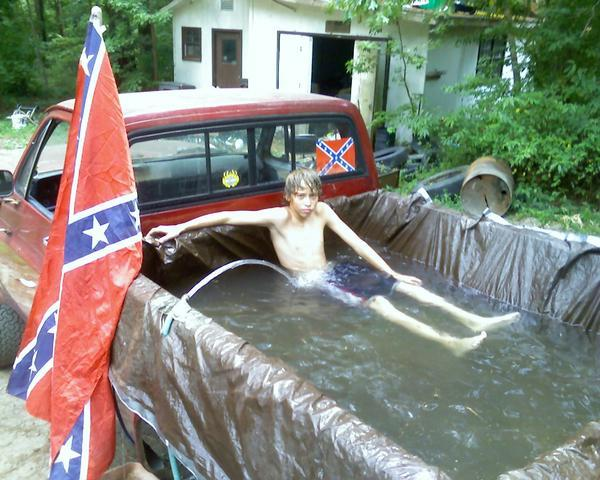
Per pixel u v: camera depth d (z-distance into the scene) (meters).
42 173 3.68
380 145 11.12
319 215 3.97
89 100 2.50
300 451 1.67
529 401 2.69
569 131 7.89
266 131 3.81
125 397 2.37
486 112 8.44
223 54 15.15
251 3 12.92
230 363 1.91
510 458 2.28
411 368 2.90
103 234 2.53
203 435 2.00
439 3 9.59
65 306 2.47
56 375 2.46
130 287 2.49
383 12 8.11
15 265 3.54
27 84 18.50
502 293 3.70
